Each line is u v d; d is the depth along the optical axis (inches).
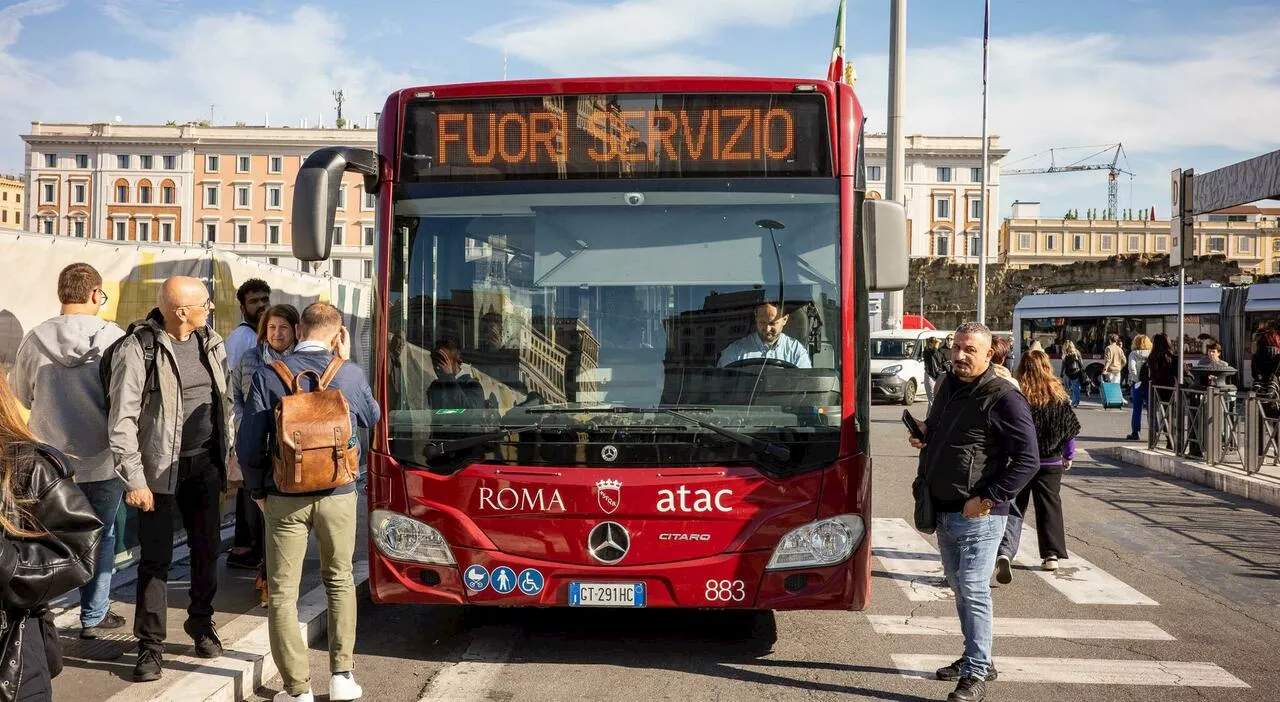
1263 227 5201.8
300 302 440.8
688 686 206.1
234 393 217.6
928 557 332.8
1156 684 210.4
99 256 286.8
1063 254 4918.8
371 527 209.9
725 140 215.3
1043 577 307.4
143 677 189.8
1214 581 302.2
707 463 203.0
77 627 223.5
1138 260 2470.5
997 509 200.5
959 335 205.3
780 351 208.1
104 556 216.8
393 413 209.0
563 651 229.6
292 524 186.2
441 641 237.5
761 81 216.5
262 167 3912.4
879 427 812.6
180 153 3919.8
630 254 211.6
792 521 203.2
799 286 210.5
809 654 229.0
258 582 247.9
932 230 4111.7
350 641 193.0
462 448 205.3
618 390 206.1
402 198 215.3
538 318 209.5
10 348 257.9
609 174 214.8
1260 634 247.6
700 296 209.9
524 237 212.8
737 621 255.4
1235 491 465.1
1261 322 1186.6
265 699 195.9
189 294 202.7
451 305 211.2
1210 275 2342.5
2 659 103.7
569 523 202.2
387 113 218.8
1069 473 542.3
